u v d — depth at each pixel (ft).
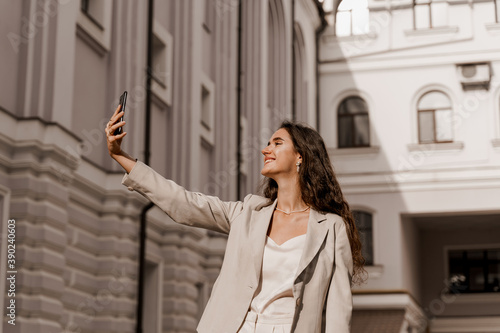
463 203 79.36
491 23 80.23
